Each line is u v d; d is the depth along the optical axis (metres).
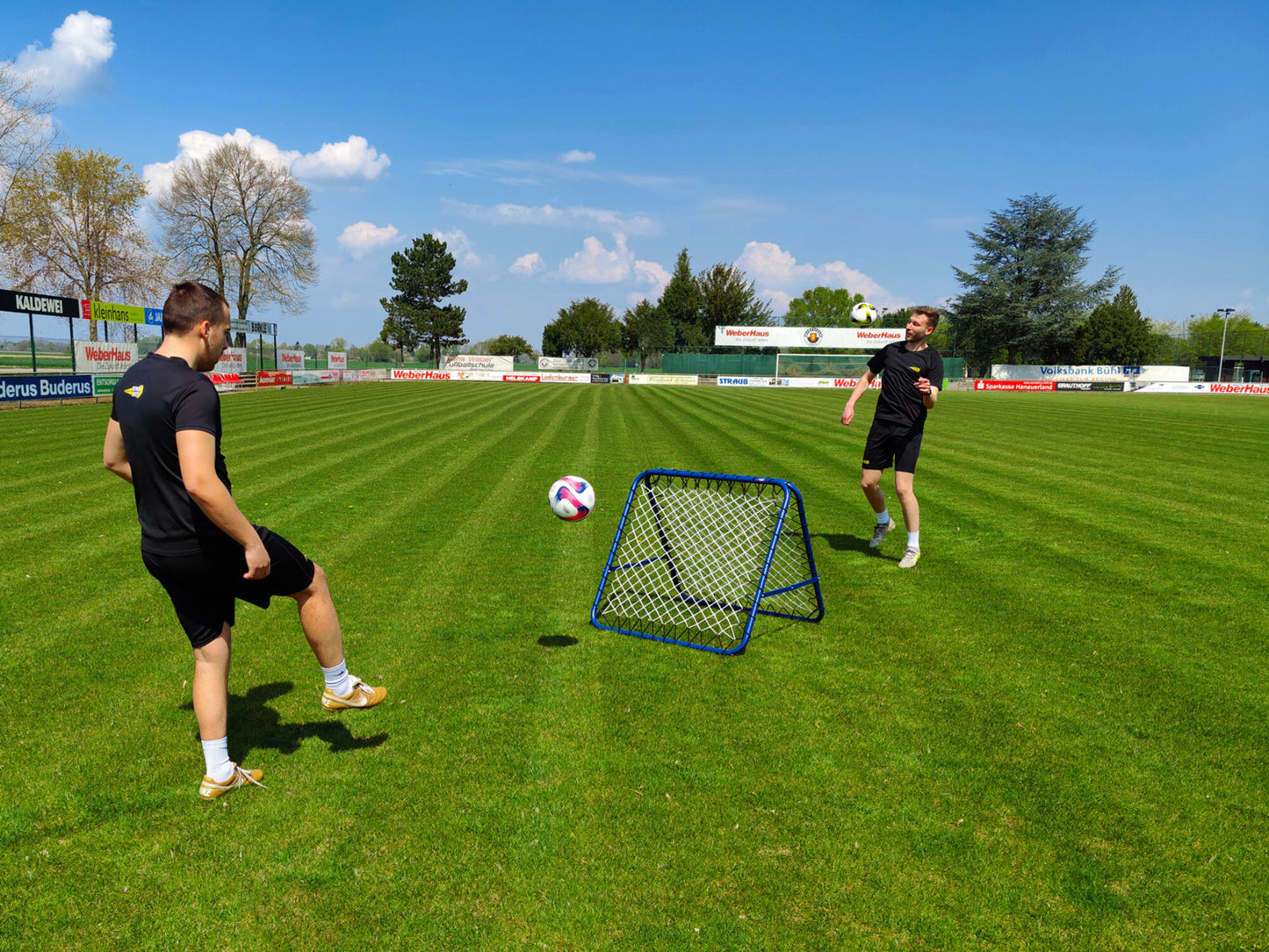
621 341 71.56
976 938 2.08
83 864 2.34
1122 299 59.25
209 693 2.67
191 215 42.91
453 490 8.79
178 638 4.21
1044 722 3.33
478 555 6.08
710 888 2.25
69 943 2.02
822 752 3.05
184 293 2.59
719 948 2.03
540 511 7.74
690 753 3.04
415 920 2.12
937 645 4.25
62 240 33.56
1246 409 26.03
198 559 2.53
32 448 11.48
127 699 3.46
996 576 5.62
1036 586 5.39
